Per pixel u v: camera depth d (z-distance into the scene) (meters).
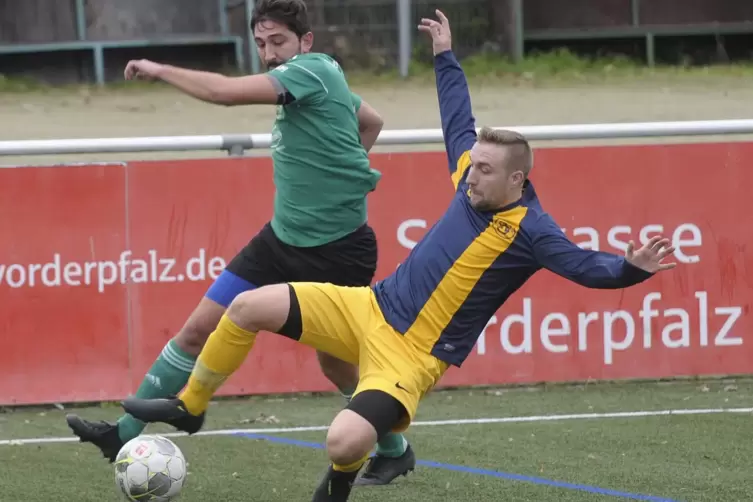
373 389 12.66
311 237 15.15
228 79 13.88
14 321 20.00
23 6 61.78
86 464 16.58
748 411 19.52
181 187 20.28
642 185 21.09
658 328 21.41
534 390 21.16
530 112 49.34
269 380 20.89
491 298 13.02
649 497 14.98
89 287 20.17
